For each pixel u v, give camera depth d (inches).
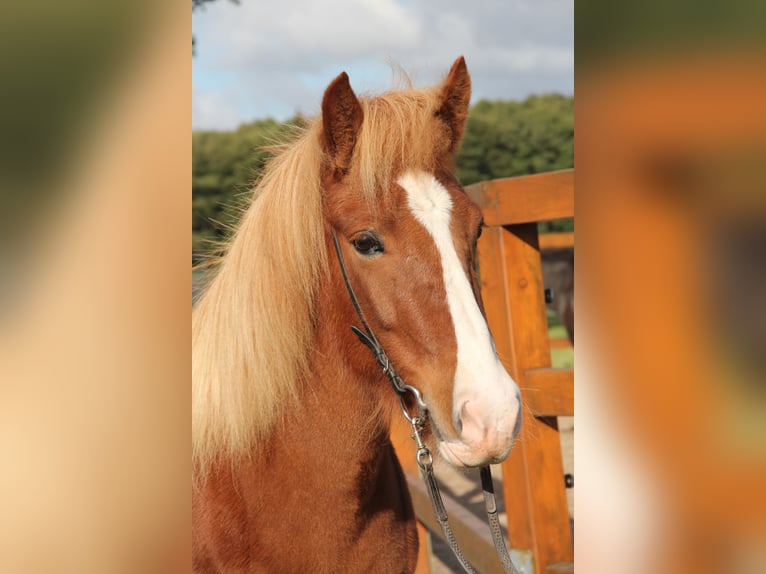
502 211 103.3
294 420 67.6
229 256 71.9
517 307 104.8
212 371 69.9
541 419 104.7
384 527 73.2
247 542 68.8
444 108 70.6
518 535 108.9
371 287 64.2
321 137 67.2
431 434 71.9
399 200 63.0
